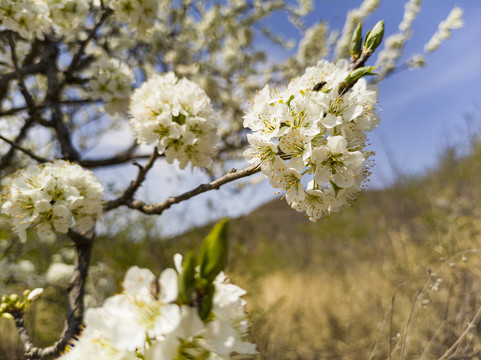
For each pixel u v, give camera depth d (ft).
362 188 5.59
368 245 24.11
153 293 2.68
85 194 6.53
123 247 17.19
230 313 2.90
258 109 5.24
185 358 2.61
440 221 17.16
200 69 16.20
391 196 26.61
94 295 13.47
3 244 14.76
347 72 5.18
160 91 7.02
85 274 7.82
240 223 19.75
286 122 5.09
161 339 2.59
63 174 6.45
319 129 4.90
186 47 15.01
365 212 27.32
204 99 7.29
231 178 5.87
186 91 7.09
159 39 13.78
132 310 2.74
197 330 2.47
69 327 6.94
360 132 5.33
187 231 18.62
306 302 17.93
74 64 10.37
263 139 5.01
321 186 5.25
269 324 13.32
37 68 11.45
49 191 6.28
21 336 6.02
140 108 7.07
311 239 28.45
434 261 14.32
